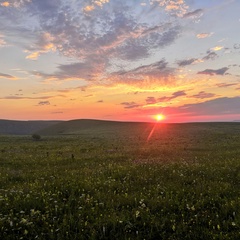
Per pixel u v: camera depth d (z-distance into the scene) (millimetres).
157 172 13250
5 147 35375
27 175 13453
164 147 31312
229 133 68812
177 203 7949
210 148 28828
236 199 8188
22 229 6281
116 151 27344
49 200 8242
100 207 7852
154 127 123188
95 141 50375
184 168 14227
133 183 10992
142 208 7504
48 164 17969
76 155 24016
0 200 8039
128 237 5980
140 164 16609
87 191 9555
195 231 6145
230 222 6512
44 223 6562
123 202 8195
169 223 6633
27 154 25625
